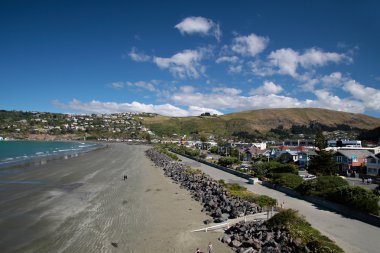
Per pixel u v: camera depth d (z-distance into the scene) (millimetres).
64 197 46281
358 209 36281
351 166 79562
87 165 91188
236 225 31141
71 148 189750
